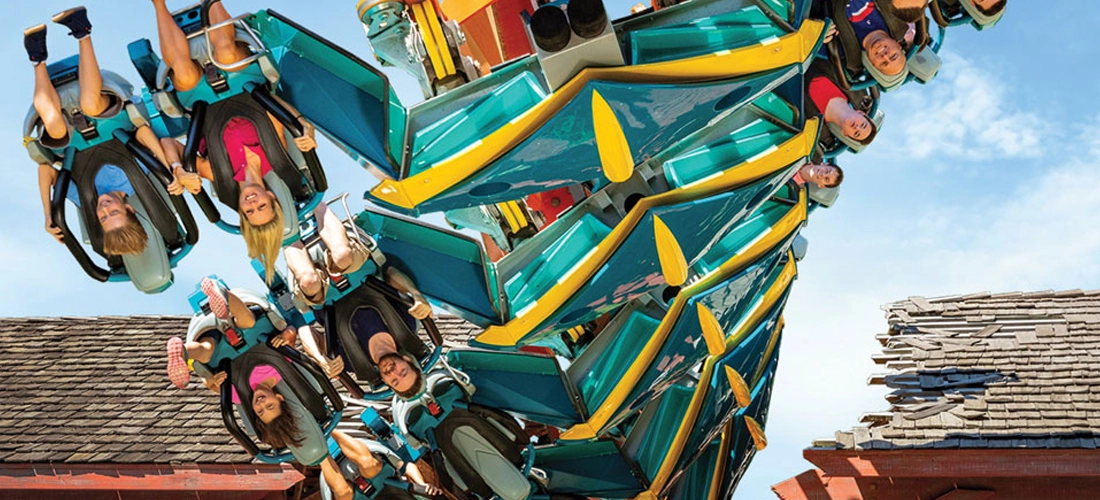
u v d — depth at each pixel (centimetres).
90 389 1482
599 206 1041
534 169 981
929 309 1541
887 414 1285
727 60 959
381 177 980
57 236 964
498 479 1130
